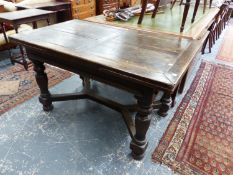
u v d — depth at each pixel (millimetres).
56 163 1276
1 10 2703
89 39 1326
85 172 1227
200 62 2850
